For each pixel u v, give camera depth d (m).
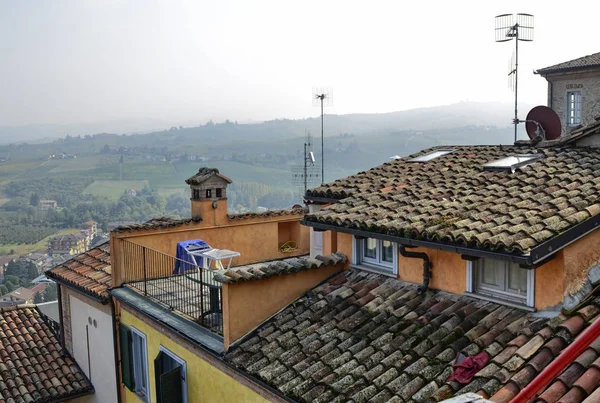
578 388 5.20
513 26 18.83
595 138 9.82
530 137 12.20
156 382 11.14
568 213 7.03
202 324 10.20
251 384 8.30
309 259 10.14
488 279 7.96
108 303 13.45
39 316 17.83
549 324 6.55
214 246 14.89
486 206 8.00
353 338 8.05
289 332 8.72
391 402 6.41
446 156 11.98
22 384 14.83
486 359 6.52
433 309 8.09
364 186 10.75
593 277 7.01
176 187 140.25
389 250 9.73
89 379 15.31
